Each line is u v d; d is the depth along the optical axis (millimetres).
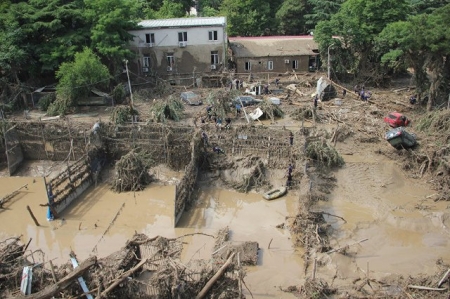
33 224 30812
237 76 60969
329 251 25859
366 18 57156
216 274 20062
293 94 54781
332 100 51562
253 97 50812
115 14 52594
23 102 50875
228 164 36750
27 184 36906
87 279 20016
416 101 49281
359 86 58125
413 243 27422
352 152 39125
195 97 52281
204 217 31344
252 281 23953
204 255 26375
